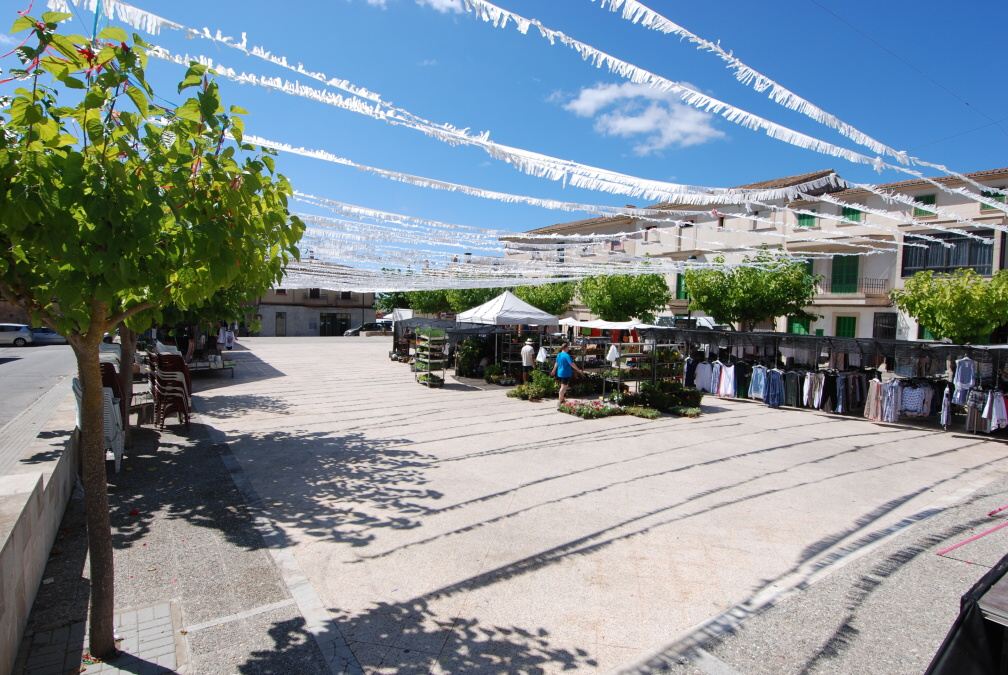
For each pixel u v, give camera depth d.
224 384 14.70
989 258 18.16
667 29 2.63
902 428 9.84
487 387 14.55
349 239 7.80
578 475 6.61
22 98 2.15
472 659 3.07
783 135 3.53
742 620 3.50
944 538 4.84
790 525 5.14
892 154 4.05
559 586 3.92
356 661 3.04
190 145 2.57
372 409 11.09
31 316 2.59
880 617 3.54
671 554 4.47
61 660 2.97
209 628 3.33
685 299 26.69
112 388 7.06
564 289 26.11
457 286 17.08
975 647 1.82
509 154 3.79
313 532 4.80
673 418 10.52
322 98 3.28
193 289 2.85
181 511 5.22
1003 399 8.94
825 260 23.05
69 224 2.11
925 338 20.19
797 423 10.20
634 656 3.12
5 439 7.52
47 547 4.05
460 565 4.22
